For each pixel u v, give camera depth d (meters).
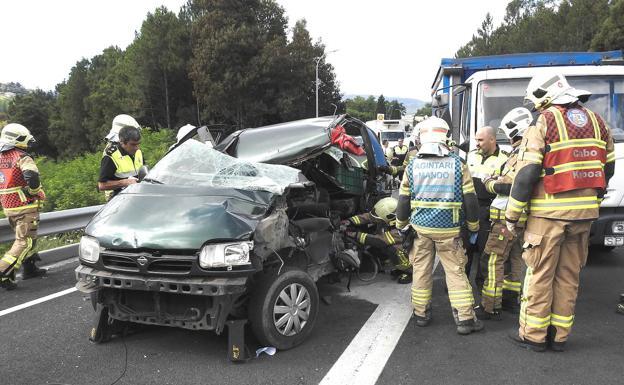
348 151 5.45
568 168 3.57
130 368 3.64
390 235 5.61
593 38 32.84
